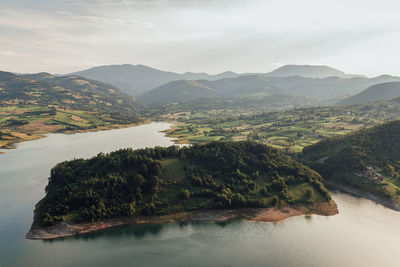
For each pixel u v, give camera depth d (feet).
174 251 342.44
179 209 436.76
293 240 370.12
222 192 469.57
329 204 476.54
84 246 349.82
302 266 315.58
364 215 446.19
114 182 448.65
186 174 503.61
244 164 542.98
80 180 459.73
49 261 318.04
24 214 426.51
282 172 545.85
